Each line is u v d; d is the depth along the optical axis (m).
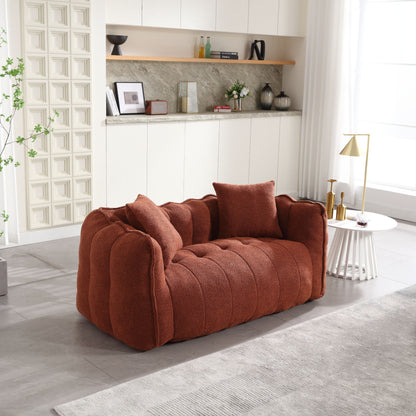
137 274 3.17
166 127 6.01
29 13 4.85
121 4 5.59
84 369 3.07
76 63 5.20
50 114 5.11
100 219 3.61
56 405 2.72
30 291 4.12
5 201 4.97
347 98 6.88
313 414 2.73
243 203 4.10
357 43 6.64
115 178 5.72
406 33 6.47
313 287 4.01
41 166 5.17
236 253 3.67
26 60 4.89
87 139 5.39
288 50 7.43
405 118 6.61
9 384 2.90
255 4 6.64
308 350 3.36
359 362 3.24
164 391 2.87
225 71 7.00
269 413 2.72
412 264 4.99
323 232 4.04
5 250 5.00
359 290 4.34
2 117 4.84
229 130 6.57
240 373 3.08
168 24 5.96
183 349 3.33
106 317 3.37
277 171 7.20
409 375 3.12
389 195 6.69
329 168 7.05
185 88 6.54
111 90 5.95
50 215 5.29
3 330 3.49
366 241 4.53
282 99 7.21
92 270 3.43
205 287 3.40
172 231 3.58
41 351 3.25
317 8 6.86
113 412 2.68
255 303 3.62
